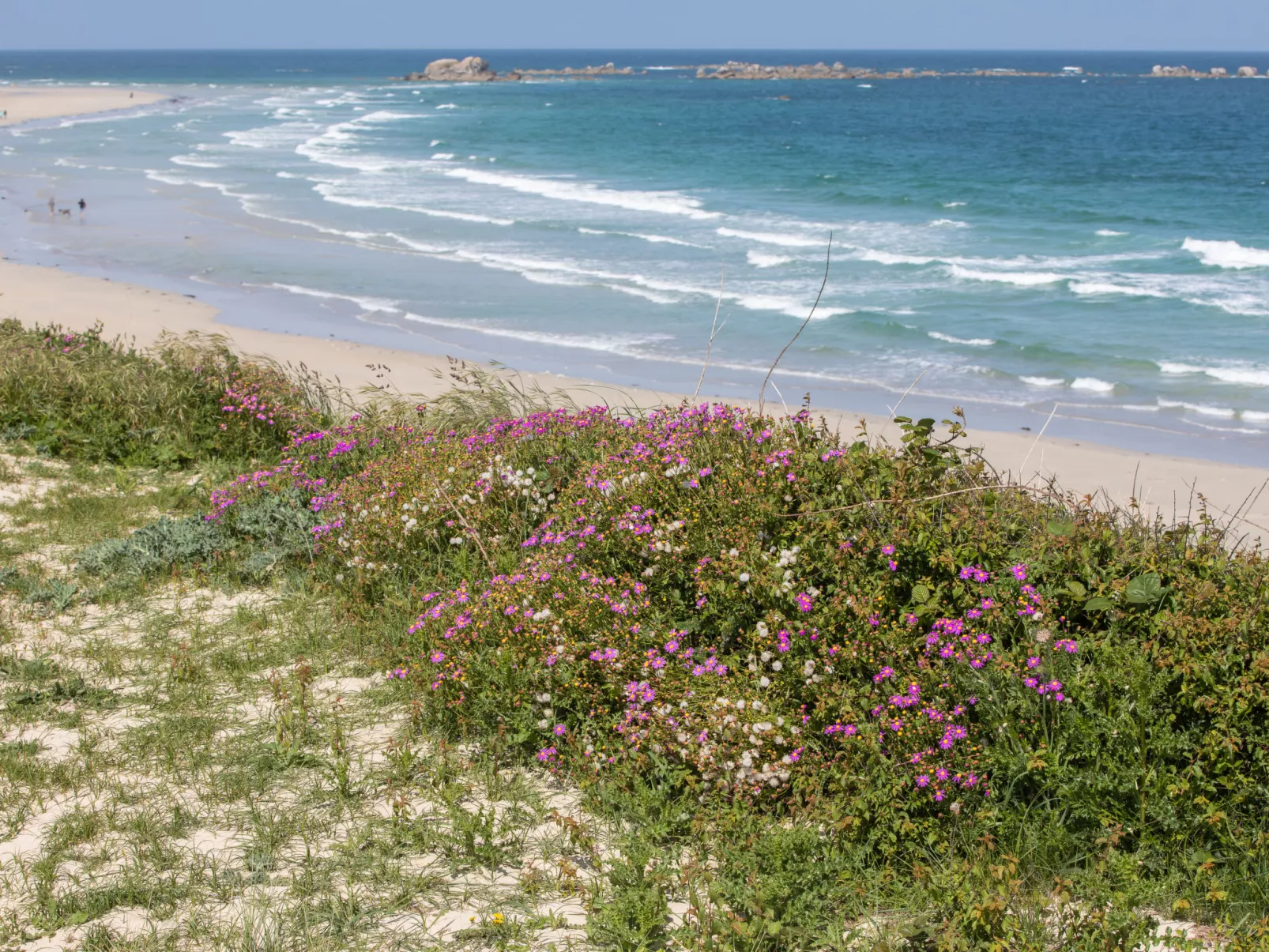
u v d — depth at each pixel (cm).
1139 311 2116
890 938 336
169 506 781
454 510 635
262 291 2297
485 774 445
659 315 2108
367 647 563
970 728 402
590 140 6512
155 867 383
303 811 421
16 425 942
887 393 1620
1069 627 439
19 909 358
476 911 364
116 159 4928
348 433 846
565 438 711
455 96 12088
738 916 347
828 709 423
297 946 344
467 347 1877
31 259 2577
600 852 395
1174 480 1211
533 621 491
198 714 494
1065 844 367
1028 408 1545
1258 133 7256
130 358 1070
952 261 2653
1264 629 396
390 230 3100
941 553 460
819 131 7325
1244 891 347
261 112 8700
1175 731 389
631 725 443
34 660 540
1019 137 6850
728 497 530
